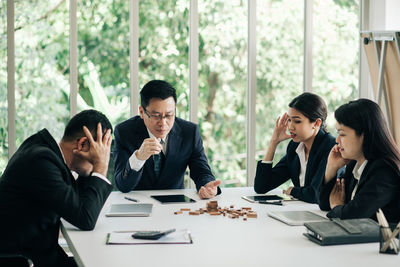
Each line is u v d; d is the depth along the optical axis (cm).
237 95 504
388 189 229
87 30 463
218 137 501
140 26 475
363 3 527
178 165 338
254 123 505
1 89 452
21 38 450
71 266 226
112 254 187
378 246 194
